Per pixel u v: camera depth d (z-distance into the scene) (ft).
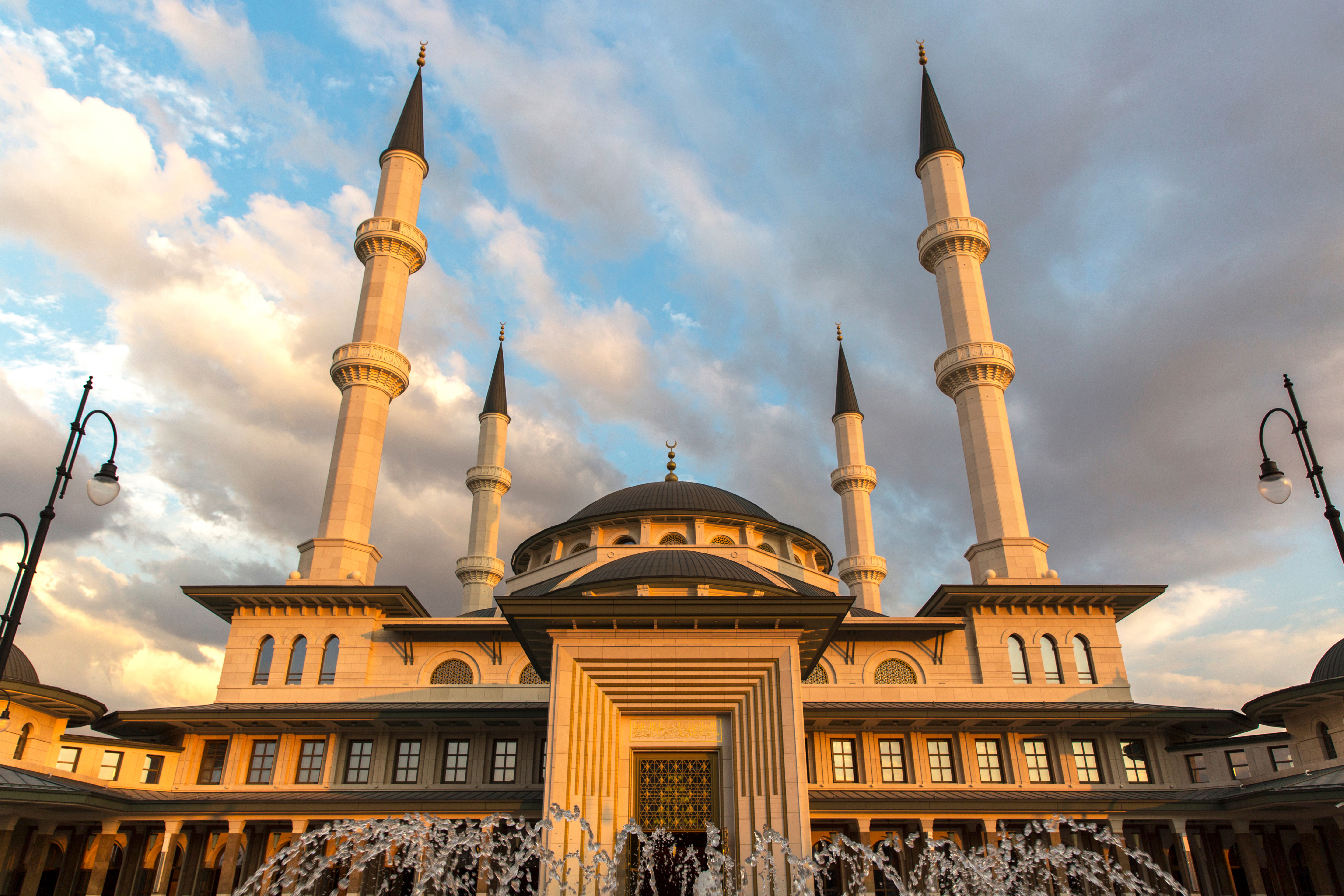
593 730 84.79
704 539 144.97
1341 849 111.04
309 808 109.50
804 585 142.51
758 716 85.46
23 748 107.65
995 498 146.20
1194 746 124.98
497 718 119.44
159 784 122.83
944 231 166.81
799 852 79.46
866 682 132.87
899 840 110.52
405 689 130.21
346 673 131.23
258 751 127.24
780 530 151.12
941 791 122.11
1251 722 125.39
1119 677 132.98
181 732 128.57
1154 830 122.93
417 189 174.19
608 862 79.66
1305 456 66.49
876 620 132.87
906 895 104.06
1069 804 111.34
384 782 123.65
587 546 150.10
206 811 109.70
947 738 129.08
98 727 128.77
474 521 201.16
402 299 164.14
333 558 139.13
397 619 139.13
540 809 107.34
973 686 132.05
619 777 84.74
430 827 108.99
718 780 85.40
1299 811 105.29
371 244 164.55
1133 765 127.03
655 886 81.92
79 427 69.51
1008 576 139.23
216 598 133.28
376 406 153.07
